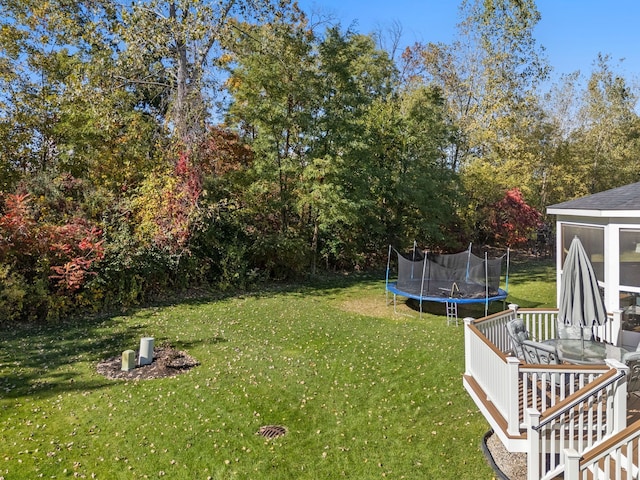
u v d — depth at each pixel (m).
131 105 18.92
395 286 14.80
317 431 6.49
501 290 13.91
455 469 5.57
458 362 9.21
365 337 10.98
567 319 6.38
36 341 10.32
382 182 21.72
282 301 15.02
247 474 5.45
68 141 17.64
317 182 18.05
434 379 8.37
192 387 7.79
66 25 16.11
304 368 8.84
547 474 4.75
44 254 12.38
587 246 9.45
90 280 13.04
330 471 5.54
